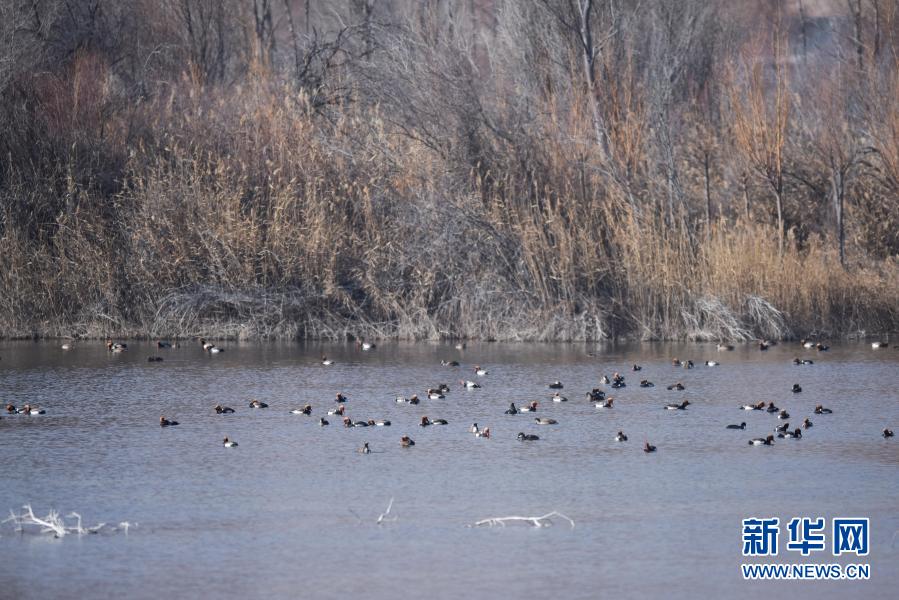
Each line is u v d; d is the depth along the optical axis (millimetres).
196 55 108812
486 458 41938
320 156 80438
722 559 31344
